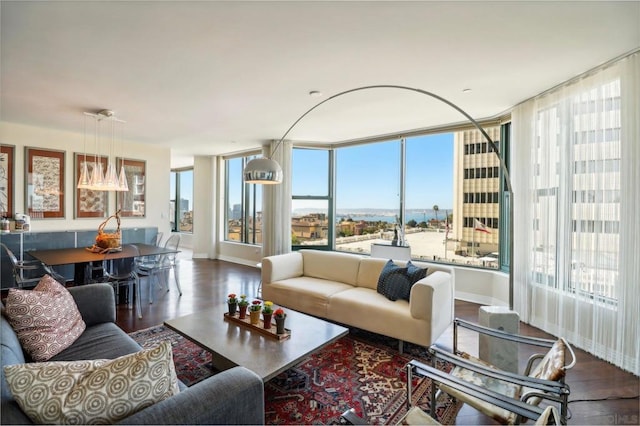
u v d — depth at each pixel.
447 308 3.00
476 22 1.99
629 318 2.42
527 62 2.54
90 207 5.25
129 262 4.07
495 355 2.33
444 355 1.63
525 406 1.24
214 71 2.72
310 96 3.34
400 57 2.46
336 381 2.30
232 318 2.47
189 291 4.61
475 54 2.41
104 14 1.91
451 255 4.64
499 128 4.16
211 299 4.21
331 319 3.17
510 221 2.85
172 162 8.55
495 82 2.96
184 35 2.15
